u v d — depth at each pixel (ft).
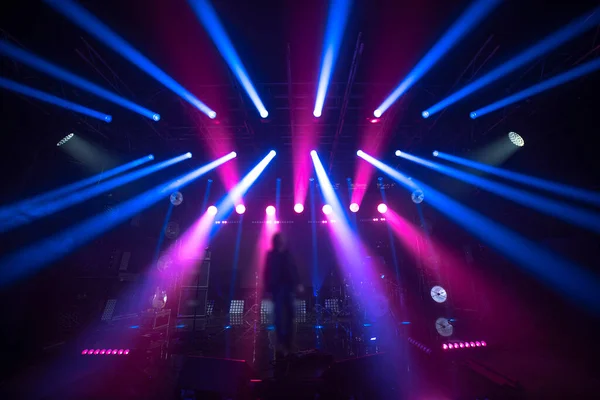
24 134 19.97
